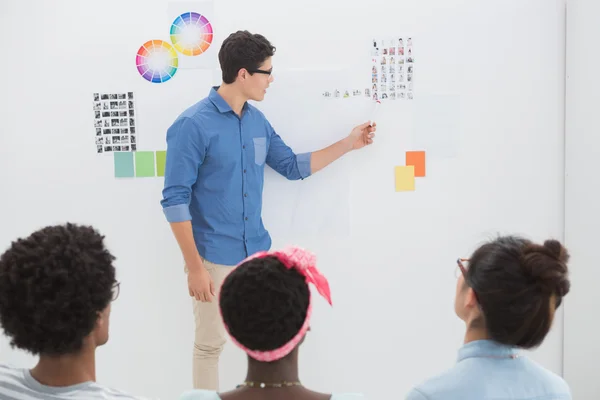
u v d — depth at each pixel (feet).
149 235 7.75
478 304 3.64
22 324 3.20
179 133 6.65
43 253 3.22
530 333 3.47
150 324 7.86
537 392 3.59
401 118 7.58
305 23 7.45
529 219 7.74
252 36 6.63
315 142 7.61
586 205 7.45
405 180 7.66
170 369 7.91
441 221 7.73
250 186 7.09
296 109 7.56
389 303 7.84
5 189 7.71
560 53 7.52
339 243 7.77
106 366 7.92
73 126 7.62
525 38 7.50
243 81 6.66
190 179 6.68
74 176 7.68
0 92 7.56
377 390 7.94
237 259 7.08
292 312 3.20
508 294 3.41
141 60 7.49
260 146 7.14
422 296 7.83
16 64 7.52
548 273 3.32
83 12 7.45
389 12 7.44
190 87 7.52
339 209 7.72
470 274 3.65
